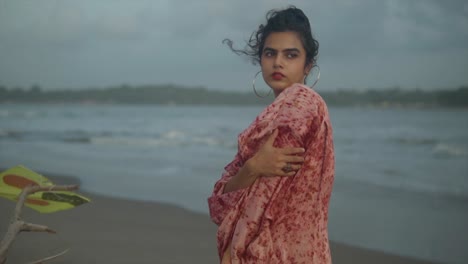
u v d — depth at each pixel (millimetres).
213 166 12914
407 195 9117
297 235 1586
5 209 5809
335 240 5680
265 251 1573
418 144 23344
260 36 1854
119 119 53125
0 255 1760
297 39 1702
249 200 1591
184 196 8164
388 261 4836
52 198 1914
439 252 5191
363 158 17375
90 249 4391
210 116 63688
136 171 11719
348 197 8875
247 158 1639
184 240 4969
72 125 39344
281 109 1593
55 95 148250
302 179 1579
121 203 7035
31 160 13641
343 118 56219
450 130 33594
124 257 4223
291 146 1557
